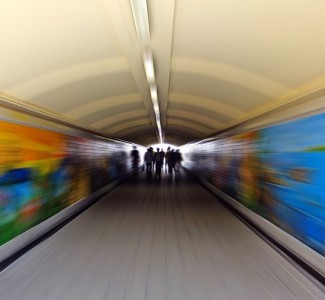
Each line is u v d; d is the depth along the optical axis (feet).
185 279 13.01
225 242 18.44
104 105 25.12
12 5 8.48
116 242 18.39
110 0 8.96
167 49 13.26
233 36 11.51
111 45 12.88
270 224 19.29
